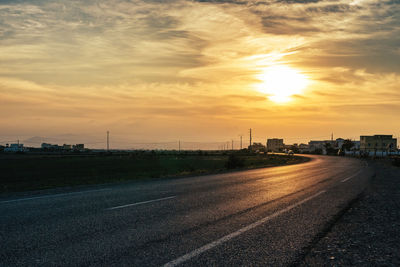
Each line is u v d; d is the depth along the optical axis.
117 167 37.75
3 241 4.62
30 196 9.52
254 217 6.56
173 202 8.38
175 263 3.78
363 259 4.07
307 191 11.36
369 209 7.81
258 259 3.97
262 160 60.12
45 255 4.02
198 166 38.78
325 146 149.62
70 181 19.42
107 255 4.04
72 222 5.88
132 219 6.20
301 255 4.16
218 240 4.78
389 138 103.00
